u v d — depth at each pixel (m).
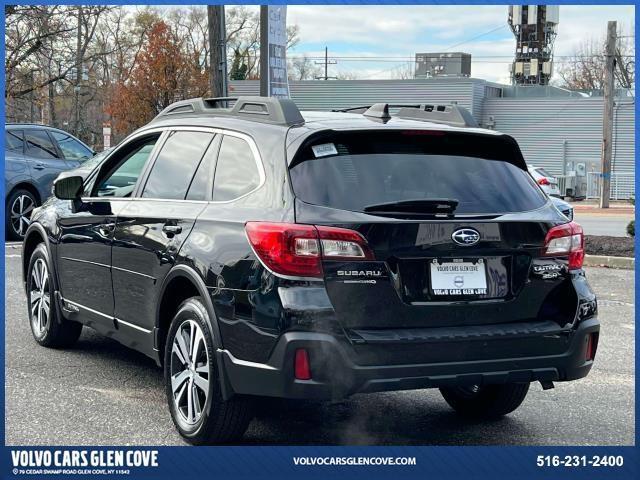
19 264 11.45
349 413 5.54
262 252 4.20
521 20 59.91
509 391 5.23
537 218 4.55
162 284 5.00
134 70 45.25
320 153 4.40
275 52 15.78
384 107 4.93
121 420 5.22
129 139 6.08
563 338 4.50
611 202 41.47
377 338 4.09
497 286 4.42
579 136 46.81
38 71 30.97
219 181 4.89
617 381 6.41
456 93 47.62
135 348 5.53
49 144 14.71
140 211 5.44
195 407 4.72
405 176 4.44
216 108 5.39
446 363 4.22
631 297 10.14
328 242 4.10
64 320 6.75
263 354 4.15
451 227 4.29
